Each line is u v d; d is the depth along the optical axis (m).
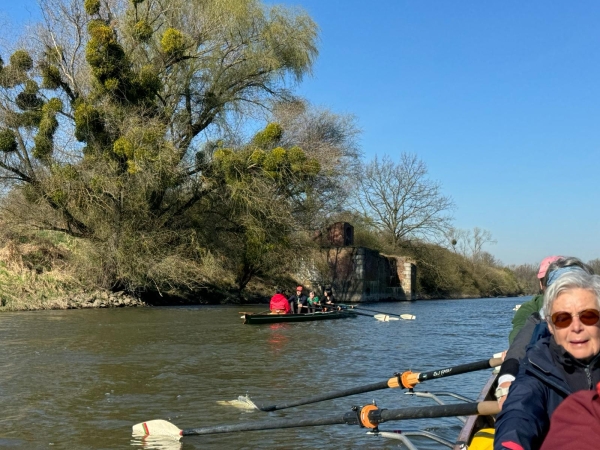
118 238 25.64
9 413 7.86
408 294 50.97
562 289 2.90
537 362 2.95
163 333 17.19
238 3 28.06
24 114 24.06
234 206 28.98
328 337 17.05
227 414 7.87
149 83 25.09
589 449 2.32
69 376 10.45
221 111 29.41
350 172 37.25
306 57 31.39
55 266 27.27
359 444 6.56
